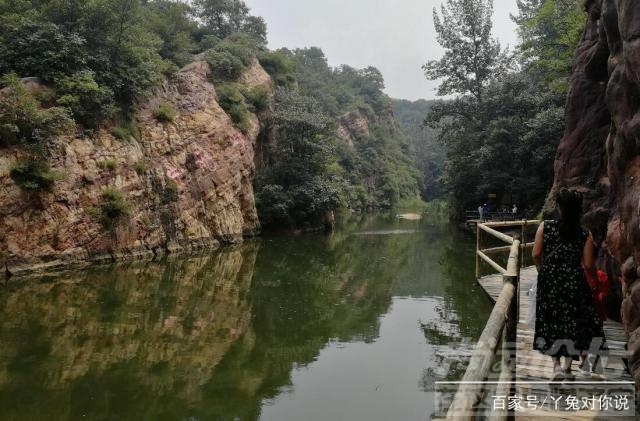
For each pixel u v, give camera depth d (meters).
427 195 79.94
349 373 6.82
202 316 9.62
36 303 10.00
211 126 21.73
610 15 5.76
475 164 27.86
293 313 10.12
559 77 22.72
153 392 6.05
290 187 27.31
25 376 6.41
